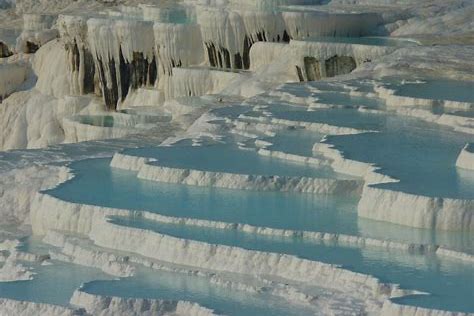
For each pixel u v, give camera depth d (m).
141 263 45.31
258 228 45.88
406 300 39.38
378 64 70.19
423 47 72.44
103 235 47.66
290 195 50.19
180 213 47.91
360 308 40.16
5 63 94.12
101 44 85.25
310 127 58.53
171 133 64.50
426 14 81.06
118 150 61.16
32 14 96.81
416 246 43.62
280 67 76.12
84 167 56.19
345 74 71.12
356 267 42.16
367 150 53.22
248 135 58.59
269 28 78.81
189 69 79.75
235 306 41.22
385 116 60.12
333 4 84.44
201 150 56.12
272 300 41.69
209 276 43.72
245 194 50.44
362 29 79.19
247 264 43.78
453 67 68.25
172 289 43.03
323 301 41.09
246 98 73.25
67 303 43.22
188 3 90.81
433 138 55.53
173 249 45.28
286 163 53.44
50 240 49.88
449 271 41.78
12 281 45.72
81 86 88.12
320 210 48.00
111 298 42.25
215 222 46.66
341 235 44.84
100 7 97.50
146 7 87.31
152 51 84.12
